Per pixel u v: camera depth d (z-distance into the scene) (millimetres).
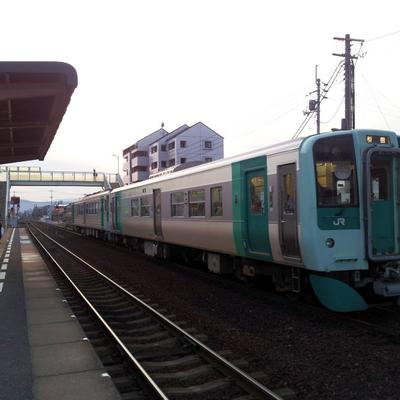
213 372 5816
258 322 8336
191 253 15555
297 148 8461
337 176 8273
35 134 14695
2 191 52594
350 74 24453
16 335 7305
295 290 9297
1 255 22047
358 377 5500
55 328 7758
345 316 8352
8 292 11422
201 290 11828
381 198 8633
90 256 22453
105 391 4969
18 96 9242
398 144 8680
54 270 16359
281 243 9055
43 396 4828
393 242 8523
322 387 5242
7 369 5676
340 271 8453
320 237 8062
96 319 8656
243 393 5152
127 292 11133
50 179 65125
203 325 8320
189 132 74875
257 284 11945
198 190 13266
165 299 10945
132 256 21516
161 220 16484
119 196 24000
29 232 49969
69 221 53938
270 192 9391
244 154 10766
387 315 8531
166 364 6191
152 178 18969
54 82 9211
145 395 5117
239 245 10914
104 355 6629
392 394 5012
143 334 7957
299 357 6340
